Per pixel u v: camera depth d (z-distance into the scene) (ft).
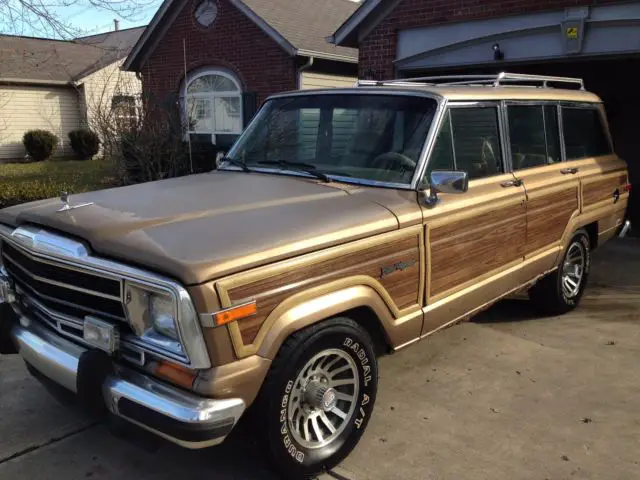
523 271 15.15
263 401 9.29
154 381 8.92
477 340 16.67
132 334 9.14
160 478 10.57
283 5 51.83
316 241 9.64
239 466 10.91
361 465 10.88
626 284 21.98
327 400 10.20
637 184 44.96
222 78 50.65
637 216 35.60
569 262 18.35
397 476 10.57
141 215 9.99
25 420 12.44
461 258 12.78
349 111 13.50
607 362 15.26
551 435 11.89
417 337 12.07
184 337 8.26
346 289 10.16
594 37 26.35
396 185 12.02
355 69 50.34
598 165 18.75
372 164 12.62
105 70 73.61
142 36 53.31
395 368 14.89
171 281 8.25
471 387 13.91
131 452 11.35
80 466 10.90
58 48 85.30
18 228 10.64
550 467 10.85
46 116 78.23
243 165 14.34
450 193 11.62
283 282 9.17
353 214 10.62
